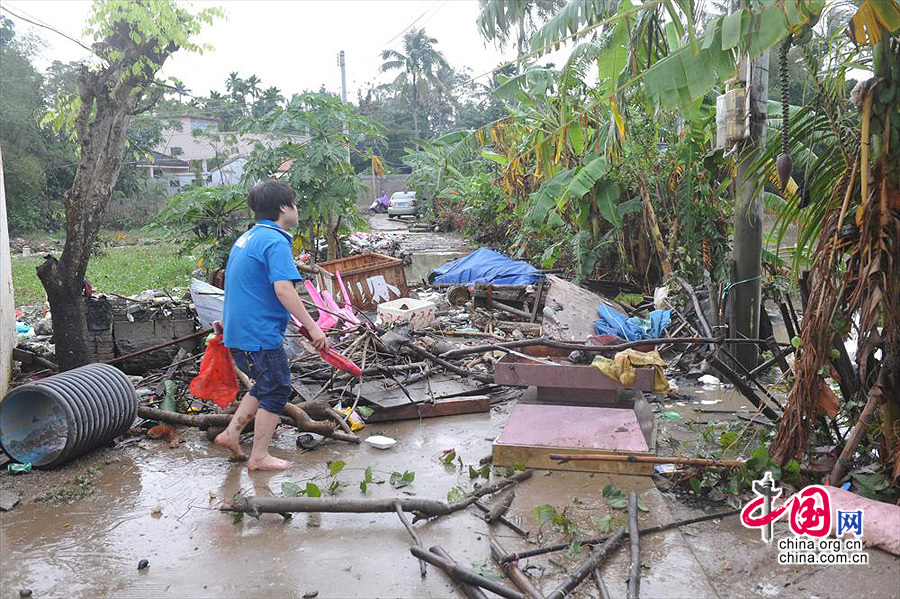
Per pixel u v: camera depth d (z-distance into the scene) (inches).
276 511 149.0
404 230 1122.0
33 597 123.9
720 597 120.4
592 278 433.7
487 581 119.3
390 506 146.6
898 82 143.4
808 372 158.4
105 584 127.3
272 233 172.7
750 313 253.1
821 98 164.1
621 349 217.2
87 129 231.0
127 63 232.4
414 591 123.0
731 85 248.4
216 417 200.4
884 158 146.3
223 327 186.2
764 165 199.0
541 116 405.7
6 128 1151.0
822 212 172.1
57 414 193.6
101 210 233.6
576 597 120.6
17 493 167.5
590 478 168.7
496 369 202.1
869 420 158.4
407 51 1882.4
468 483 168.9
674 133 379.9
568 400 203.9
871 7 136.7
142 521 152.5
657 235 370.3
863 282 149.4
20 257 833.5
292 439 202.5
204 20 243.9
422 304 312.7
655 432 196.7
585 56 339.6
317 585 125.2
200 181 971.3
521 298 374.0
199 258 490.3
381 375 242.2
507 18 228.1
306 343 256.8
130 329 263.3
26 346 262.7
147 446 200.4
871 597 118.8
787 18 146.9
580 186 359.3
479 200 756.0
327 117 456.8
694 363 270.2
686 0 168.4
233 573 130.0
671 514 150.0
